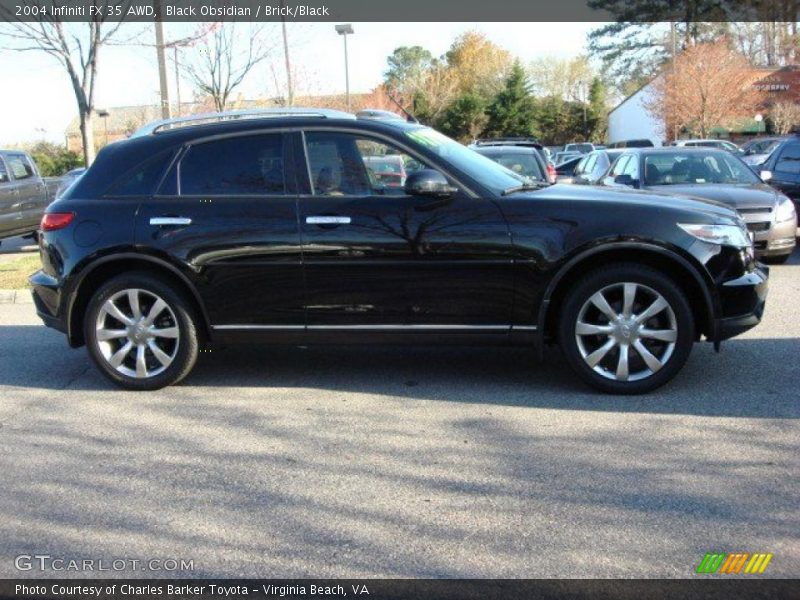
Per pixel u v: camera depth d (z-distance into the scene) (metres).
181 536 3.71
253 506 3.98
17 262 12.59
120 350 5.87
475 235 5.28
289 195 5.55
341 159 5.57
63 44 12.21
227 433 5.00
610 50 54.88
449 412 5.22
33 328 8.23
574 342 5.36
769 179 11.30
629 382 5.34
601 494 3.97
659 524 3.66
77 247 5.73
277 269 5.51
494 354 6.56
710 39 50.94
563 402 5.32
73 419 5.37
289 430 5.01
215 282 5.59
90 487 4.27
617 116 58.97
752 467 4.21
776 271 10.12
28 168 14.71
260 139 5.68
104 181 5.83
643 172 10.92
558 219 5.25
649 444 4.57
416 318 5.46
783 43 50.59
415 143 5.50
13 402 5.78
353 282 5.46
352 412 5.30
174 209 5.64
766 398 5.26
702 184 10.57
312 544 3.60
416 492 4.07
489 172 5.70
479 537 3.60
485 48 72.31
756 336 6.83
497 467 4.33
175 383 5.94
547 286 5.28
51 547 3.65
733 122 42.19
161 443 4.88
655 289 5.21
